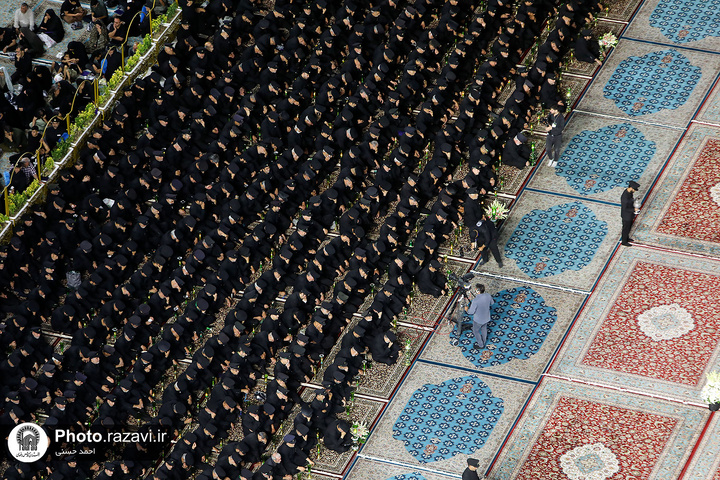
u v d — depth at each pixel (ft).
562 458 199.93
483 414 207.00
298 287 222.07
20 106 258.78
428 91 253.03
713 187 233.76
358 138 246.68
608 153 241.76
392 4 261.65
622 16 266.98
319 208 232.94
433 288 222.69
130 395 212.23
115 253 232.73
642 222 229.86
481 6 269.44
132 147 252.83
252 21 265.34
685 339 212.23
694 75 253.85
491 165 239.09
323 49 257.55
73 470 203.82
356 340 213.25
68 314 224.12
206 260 228.22
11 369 217.36
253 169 240.12
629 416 203.72
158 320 223.71
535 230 230.89
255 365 215.10
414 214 231.50
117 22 271.69
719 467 196.13
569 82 254.88
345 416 209.36
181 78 253.85
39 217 234.99
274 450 207.31
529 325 217.36
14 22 278.67
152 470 207.82
